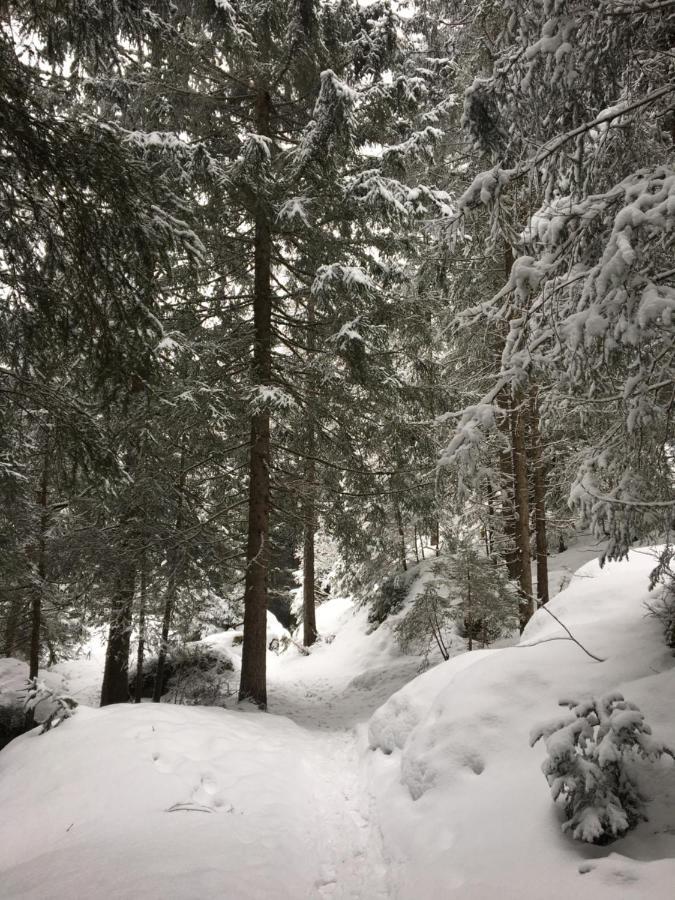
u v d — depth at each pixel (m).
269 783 5.62
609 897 2.78
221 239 10.46
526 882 3.17
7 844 4.75
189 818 4.64
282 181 9.66
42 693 7.64
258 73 9.97
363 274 8.84
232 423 9.93
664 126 5.04
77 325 4.52
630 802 3.50
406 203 9.36
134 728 6.58
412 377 11.02
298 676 16.72
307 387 10.90
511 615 11.20
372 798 5.63
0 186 3.94
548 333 4.34
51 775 5.75
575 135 4.10
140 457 8.70
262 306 10.78
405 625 11.89
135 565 9.66
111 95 9.03
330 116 8.63
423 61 10.79
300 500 12.18
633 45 4.09
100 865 3.86
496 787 4.27
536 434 11.63
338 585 21.39
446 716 5.46
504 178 4.42
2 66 3.70
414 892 3.66
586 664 5.50
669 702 4.33
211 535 10.46
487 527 13.55
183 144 8.25
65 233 4.16
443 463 4.65
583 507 4.16
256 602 10.52
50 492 12.16
